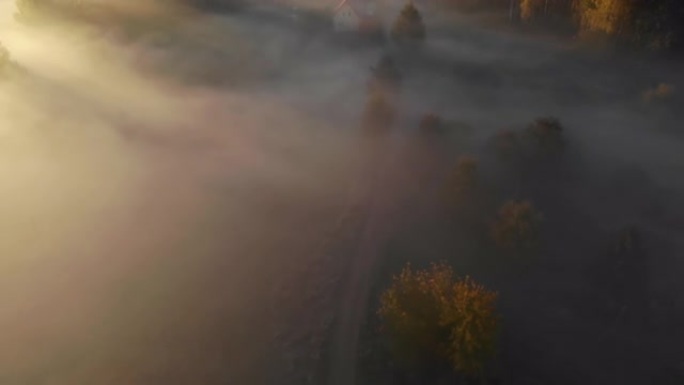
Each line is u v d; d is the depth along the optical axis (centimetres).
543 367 3669
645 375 3631
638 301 4091
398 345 3362
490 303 3366
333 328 3888
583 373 3641
